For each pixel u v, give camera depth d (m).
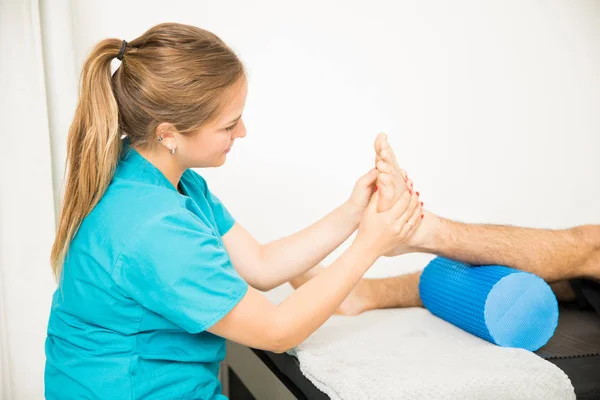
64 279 1.05
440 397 1.06
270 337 1.02
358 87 1.90
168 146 1.05
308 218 1.89
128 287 0.98
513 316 1.28
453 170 2.04
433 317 1.51
